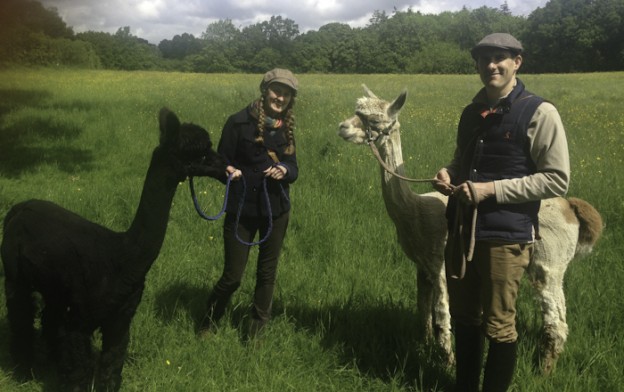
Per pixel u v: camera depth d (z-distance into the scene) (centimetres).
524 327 422
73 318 324
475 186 297
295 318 434
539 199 293
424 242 387
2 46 2572
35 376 363
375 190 750
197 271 516
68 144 1153
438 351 391
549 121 290
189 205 688
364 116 385
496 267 306
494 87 304
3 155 1025
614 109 1714
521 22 12031
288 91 379
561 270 370
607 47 9075
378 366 382
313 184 796
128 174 928
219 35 11988
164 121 311
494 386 316
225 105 1683
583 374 355
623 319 423
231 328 416
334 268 521
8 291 354
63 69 4028
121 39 9719
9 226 354
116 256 318
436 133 1196
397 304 458
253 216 389
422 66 10500
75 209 681
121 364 328
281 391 343
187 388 339
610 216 642
